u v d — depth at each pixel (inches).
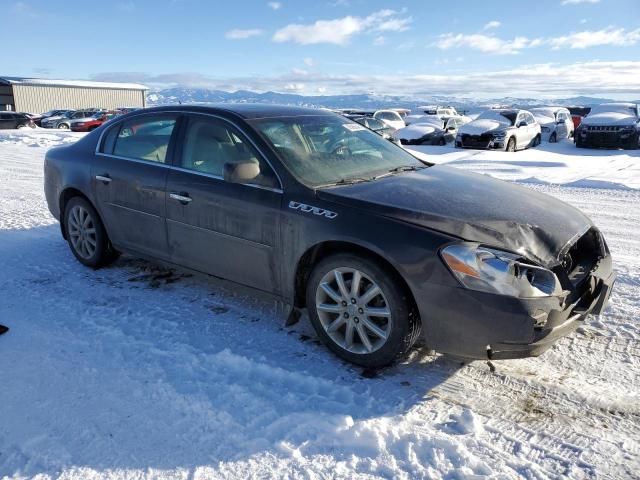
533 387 115.0
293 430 99.1
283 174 131.6
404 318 113.5
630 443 96.3
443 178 147.4
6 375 116.4
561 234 118.5
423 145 754.2
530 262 108.0
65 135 900.6
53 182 192.7
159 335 136.0
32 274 179.9
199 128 151.5
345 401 109.1
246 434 98.3
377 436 96.6
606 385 115.5
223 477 88.2
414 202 122.0
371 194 125.4
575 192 358.0
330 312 125.6
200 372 118.6
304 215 124.2
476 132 678.5
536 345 105.4
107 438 96.8
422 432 98.8
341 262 120.0
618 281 176.6
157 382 114.3
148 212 159.0
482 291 104.7
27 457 91.9
